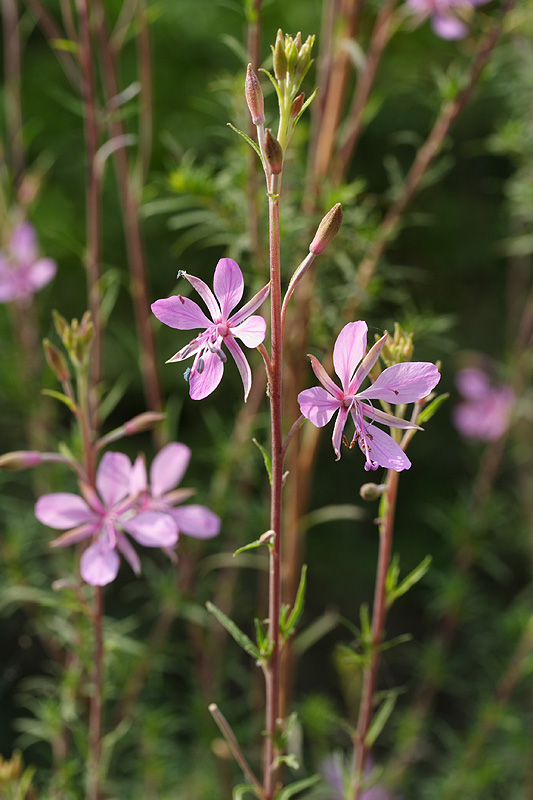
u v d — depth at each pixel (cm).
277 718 48
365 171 146
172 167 67
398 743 90
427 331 68
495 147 87
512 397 90
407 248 153
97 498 53
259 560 78
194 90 137
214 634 84
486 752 90
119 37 65
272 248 44
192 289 75
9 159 85
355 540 143
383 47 67
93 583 52
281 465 46
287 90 45
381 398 46
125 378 129
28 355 79
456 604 88
